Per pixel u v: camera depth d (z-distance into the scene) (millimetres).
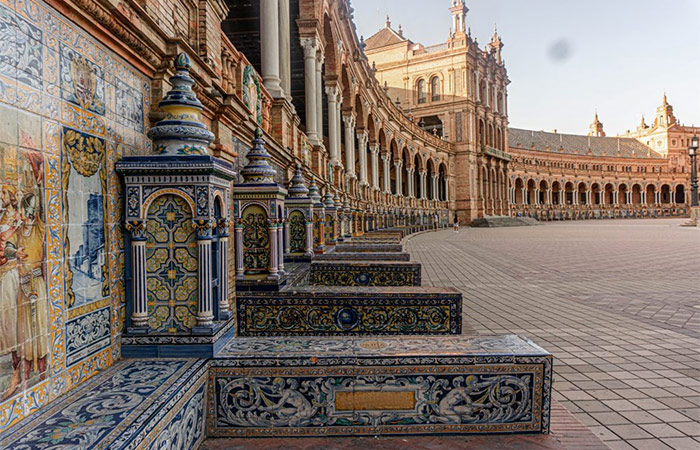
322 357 3148
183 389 2662
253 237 5316
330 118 17656
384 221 30250
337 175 17578
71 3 2439
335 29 17094
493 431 3219
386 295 4969
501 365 3189
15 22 2100
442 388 3189
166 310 3166
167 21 3781
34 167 2229
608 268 14109
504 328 6824
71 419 2191
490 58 60156
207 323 3156
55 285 2402
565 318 7480
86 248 2682
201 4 4488
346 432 3166
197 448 2941
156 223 3123
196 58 3947
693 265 14562
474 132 55250
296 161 10141
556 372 4898
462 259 17125
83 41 2631
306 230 8039
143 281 3090
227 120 5070
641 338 6258
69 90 2504
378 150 30234
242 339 3605
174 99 3217
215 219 3389
